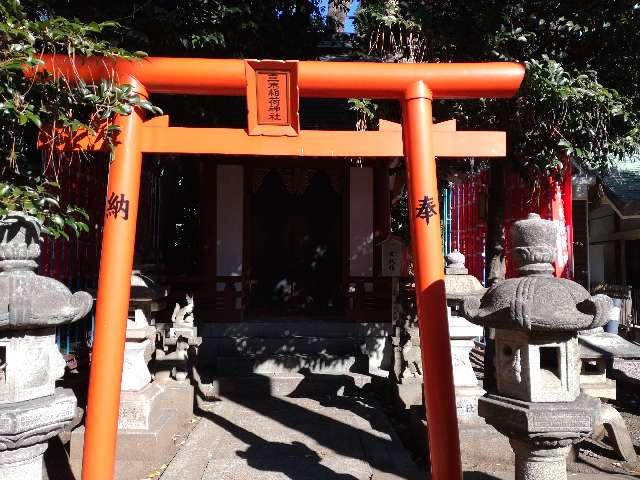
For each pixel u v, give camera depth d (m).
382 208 10.41
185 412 6.05
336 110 10.44
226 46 6.12
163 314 8.84
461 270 5.77
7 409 2.88
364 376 7.71
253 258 11.62
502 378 3.44
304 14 7.25
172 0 5.75
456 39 5.34
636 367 8.92
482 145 4.20
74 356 6.14
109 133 3.83
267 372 8.10
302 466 4.75
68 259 5.94
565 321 2.98
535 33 5.39
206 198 10.20
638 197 9.24
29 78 3.48
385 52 5.70
